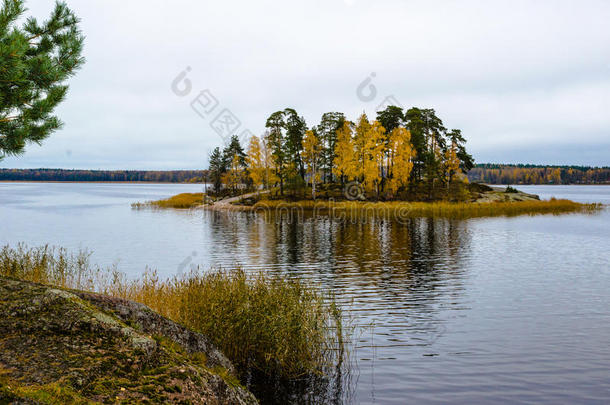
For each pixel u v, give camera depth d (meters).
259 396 7.20
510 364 8.80
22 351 4.23
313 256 22.44
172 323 6.32
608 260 21.28
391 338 10.27
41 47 8.52
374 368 8.51
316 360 8.46
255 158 62.78
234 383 5.72
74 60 8.42
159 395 4.25
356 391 7.48
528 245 26.06
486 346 9.80
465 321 11.66
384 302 13.53
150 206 65.69
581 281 16.67
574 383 7.95
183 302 9.34
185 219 45.12
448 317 12.00
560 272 18.39
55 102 8.10
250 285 10.07
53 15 8.57
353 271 18.53
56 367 4.08
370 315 12.14
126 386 4.18
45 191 148.62
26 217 47.44
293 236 30.77
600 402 7.23
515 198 65.38
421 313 12.35
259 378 7.89
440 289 15.28
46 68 7.80
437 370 8.47
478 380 8.03
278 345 8.04
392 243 27.11
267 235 31.47
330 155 68.38
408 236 30.44
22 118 7.64
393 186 56.59
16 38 7.08
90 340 4.70
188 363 5.17
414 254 22.97
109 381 4.14
